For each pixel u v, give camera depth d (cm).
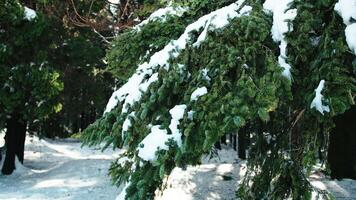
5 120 1498
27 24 1415
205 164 1542
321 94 414
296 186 580
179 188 1145
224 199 1048
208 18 480
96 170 1528
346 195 1035
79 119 3588
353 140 1233
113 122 504
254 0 494
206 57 450
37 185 1362
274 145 642
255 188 646
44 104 1480
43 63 1454
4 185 1397
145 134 454
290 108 573
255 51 429
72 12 1523
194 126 417
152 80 472
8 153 1652
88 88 1853
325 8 472
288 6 458
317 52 457
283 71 423
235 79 425
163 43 598
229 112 386
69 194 1202
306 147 577
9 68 1405
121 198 462
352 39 419
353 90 423
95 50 1642
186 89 456
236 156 2045
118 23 1320
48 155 2248
